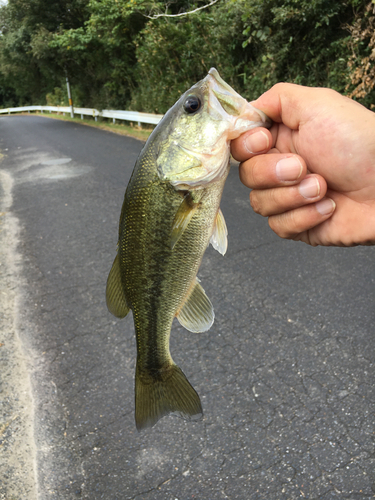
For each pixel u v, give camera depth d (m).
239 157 0.25
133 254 0.26
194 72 2.15
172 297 0.26
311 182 0.23
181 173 0.24
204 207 0.25
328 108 0.24
